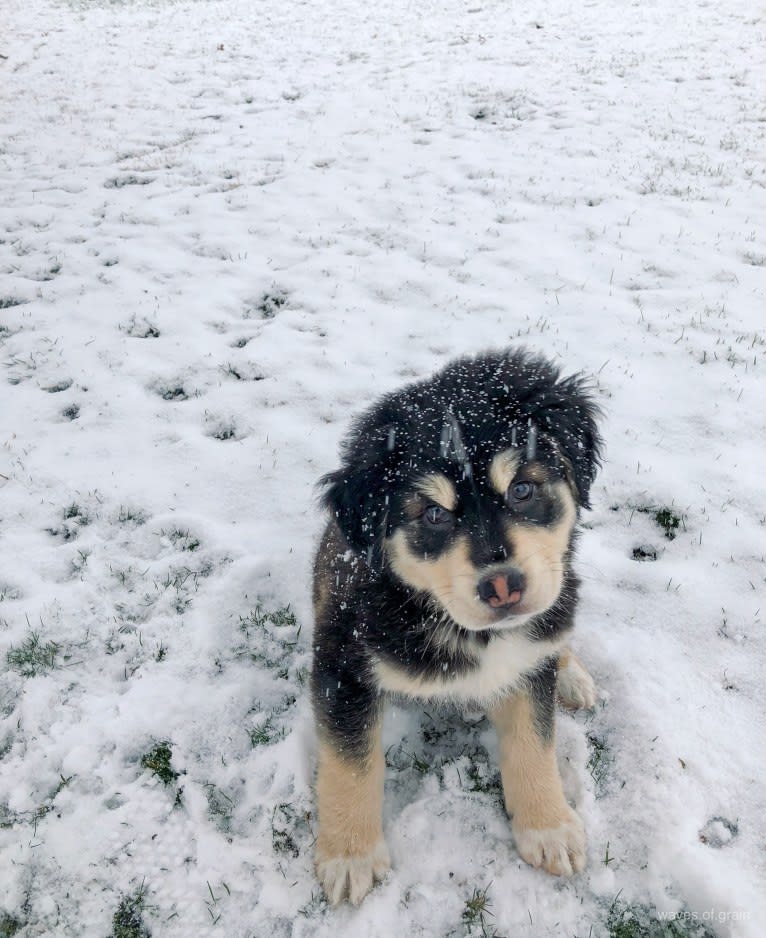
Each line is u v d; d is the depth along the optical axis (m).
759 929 0.46
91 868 0.52
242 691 0.63
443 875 0.51
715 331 1.07
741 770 0.55
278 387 1.00
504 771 0.54
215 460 0.89
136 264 1.32
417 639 0.49
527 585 0.45
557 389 0.53
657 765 0.55
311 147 1.81
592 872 0.50
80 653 0.67
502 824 0.53
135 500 0.83
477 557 0.45
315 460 0.88
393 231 1.39
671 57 2.36
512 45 2.60
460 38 2.71
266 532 0.79
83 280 1.28
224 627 0.69
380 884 0.50
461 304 1.17
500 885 0.50
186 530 0.79
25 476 0.87
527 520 0.47
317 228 1.42
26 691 0.63
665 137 1.77
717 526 0.76
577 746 0.57
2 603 0.71
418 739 0.59
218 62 2.57
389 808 0.55
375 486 0.49
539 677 0.53
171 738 0.60
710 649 0.64
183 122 2.03
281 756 0.58
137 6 3.57
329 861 0.50
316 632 0.55
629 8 3.02
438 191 1.54
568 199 1.49
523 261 1.28
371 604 0.50
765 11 2.84
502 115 1.97
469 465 0.46
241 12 3.32
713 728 0.58
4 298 1.24
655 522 0.78
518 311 1.14
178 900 0.50
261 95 2.21
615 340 1.06
